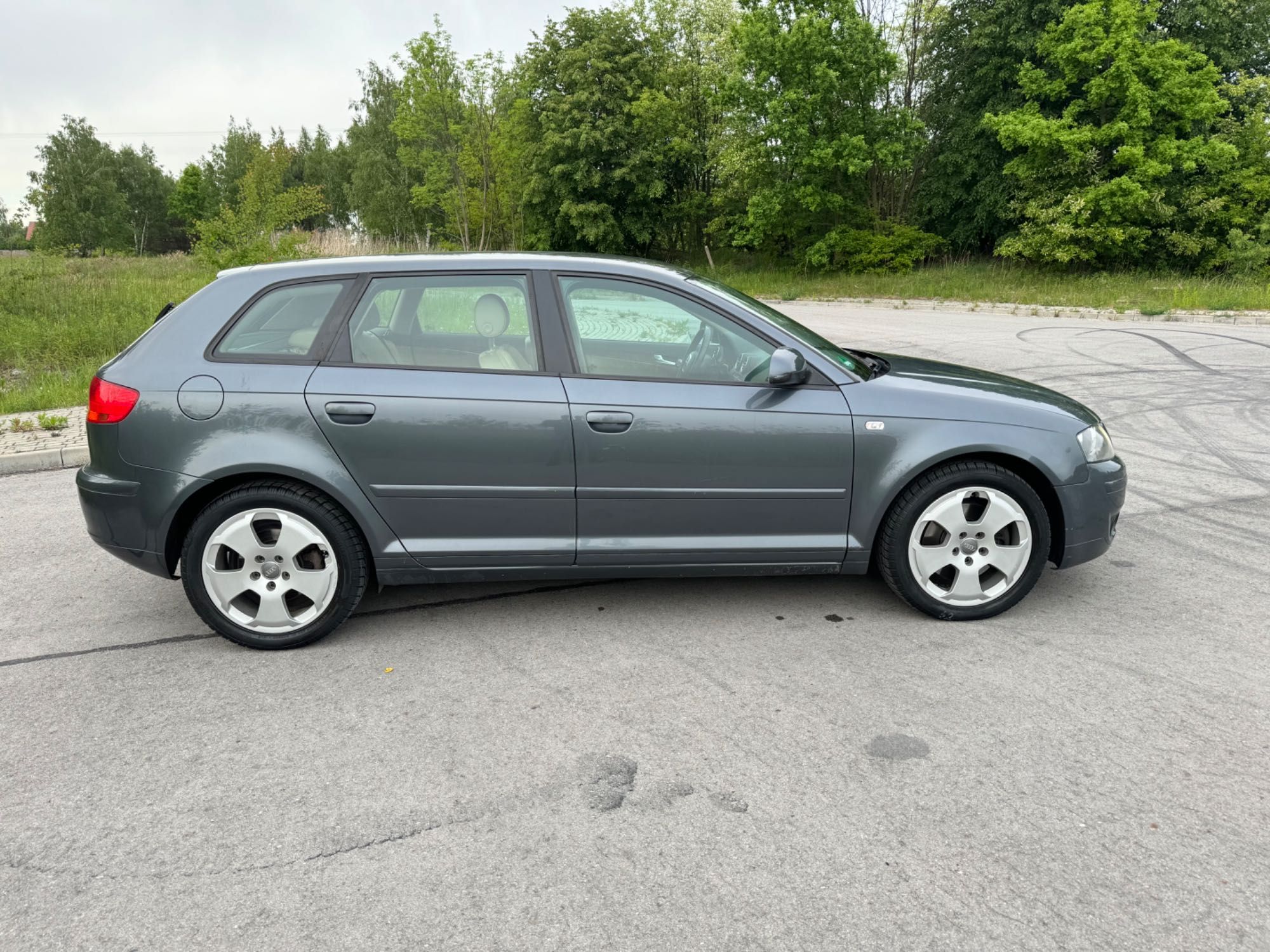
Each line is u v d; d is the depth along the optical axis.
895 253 28.62
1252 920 2.04
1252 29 24.75
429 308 3.62
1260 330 14.20
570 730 2.96
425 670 3.44
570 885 2.21
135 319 13.95
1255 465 6.20
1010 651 3.48
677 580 4.35
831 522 3.68
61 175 77.06
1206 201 22.45
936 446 3.58
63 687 3.35
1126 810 2.46
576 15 34.91
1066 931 2.01
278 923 2.10
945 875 2.21
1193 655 3.42
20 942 2.05
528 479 3.55
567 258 3.72
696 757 2.78
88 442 3.62
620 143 34.28
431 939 2.03
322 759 2.82
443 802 2.57
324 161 77.44
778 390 3.60
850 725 2.95
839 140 26.86
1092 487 3.69
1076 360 10.94
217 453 3.46
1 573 4.66
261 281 3.64
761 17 26.97
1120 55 21.77
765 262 34.12
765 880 2.21
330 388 3.49
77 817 2.54
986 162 27.19
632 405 3.53
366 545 3.66
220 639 3.78
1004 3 25.11
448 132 36.50
